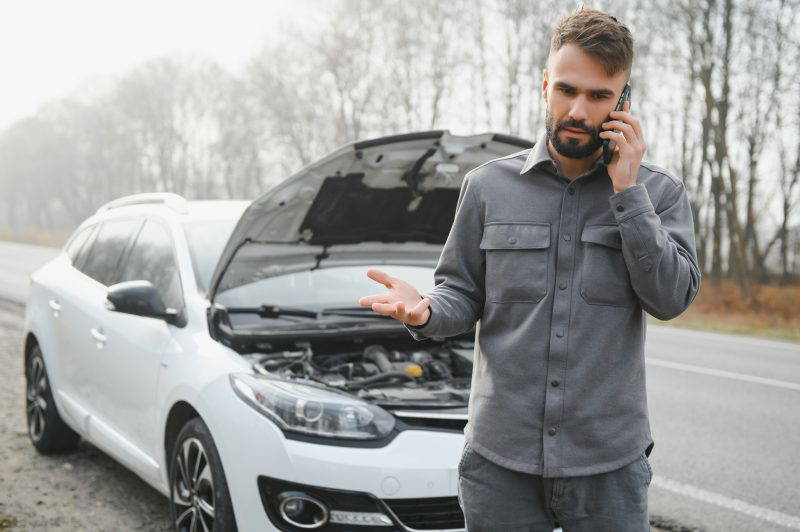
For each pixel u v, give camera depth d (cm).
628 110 170
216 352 317
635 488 174
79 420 417
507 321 181
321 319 373
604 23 165
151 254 403
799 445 510
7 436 498
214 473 287
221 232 400
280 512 266
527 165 183
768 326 1609
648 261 162
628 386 173
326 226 359
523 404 176
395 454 267
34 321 480
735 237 2398
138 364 356
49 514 368
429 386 333
